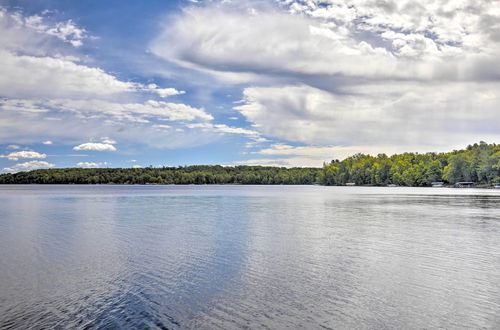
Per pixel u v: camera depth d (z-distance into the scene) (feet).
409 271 65.05
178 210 197.36
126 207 220.84
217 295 52.95
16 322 44.32
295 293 53.67
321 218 152.15
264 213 177.88
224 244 90.84
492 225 127.34
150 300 51.24
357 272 64.54
